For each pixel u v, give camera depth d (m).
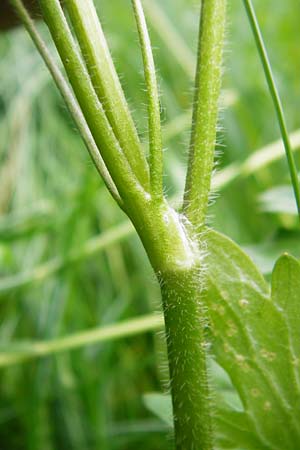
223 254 0.11
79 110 0.10
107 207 0.31
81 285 0.30
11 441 0.26
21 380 0.26
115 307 0.28
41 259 0.29
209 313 0.11
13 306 0.27
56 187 0.32
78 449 0.25
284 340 0.11
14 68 0.36
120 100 0.10
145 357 0.28
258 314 0.11
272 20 0.37
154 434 0.24
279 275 0.11
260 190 0.31
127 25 0.35
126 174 0.10
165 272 0.10
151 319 0.21
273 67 0.36
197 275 0.10
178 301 0.10
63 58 0.10
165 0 0.36
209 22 0.10
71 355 0.25
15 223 0.25
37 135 0.35
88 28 0.10
